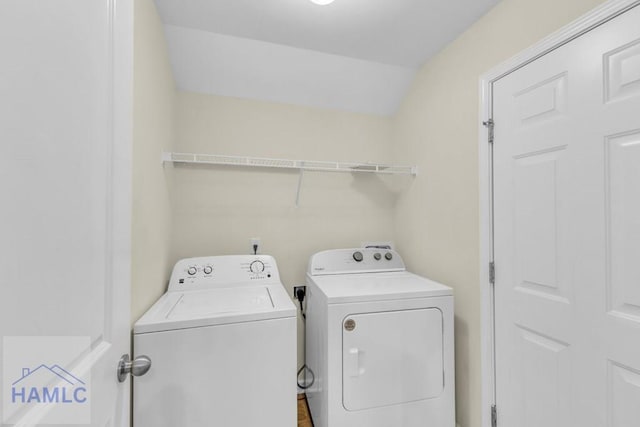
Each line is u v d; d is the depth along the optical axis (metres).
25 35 0.40
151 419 1.02
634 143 0.88
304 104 2.09
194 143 1.87
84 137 0.54
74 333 0.50
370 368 1.38
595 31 0.97
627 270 0.90
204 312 1.16
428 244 1.86
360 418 1.35
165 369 1.04
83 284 0.53
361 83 2.02
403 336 1.42
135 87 1.04
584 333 1.01
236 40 1.66
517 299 1.26
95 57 0.58
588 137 1.00
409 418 1.41
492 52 1.39
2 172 0.36
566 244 1.07
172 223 1.76
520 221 1.25
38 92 0.42
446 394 1.46
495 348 1.37
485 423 1.39
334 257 1.90
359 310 1.38
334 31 1.60
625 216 0.91
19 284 0.38
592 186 0.99
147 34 1.20
